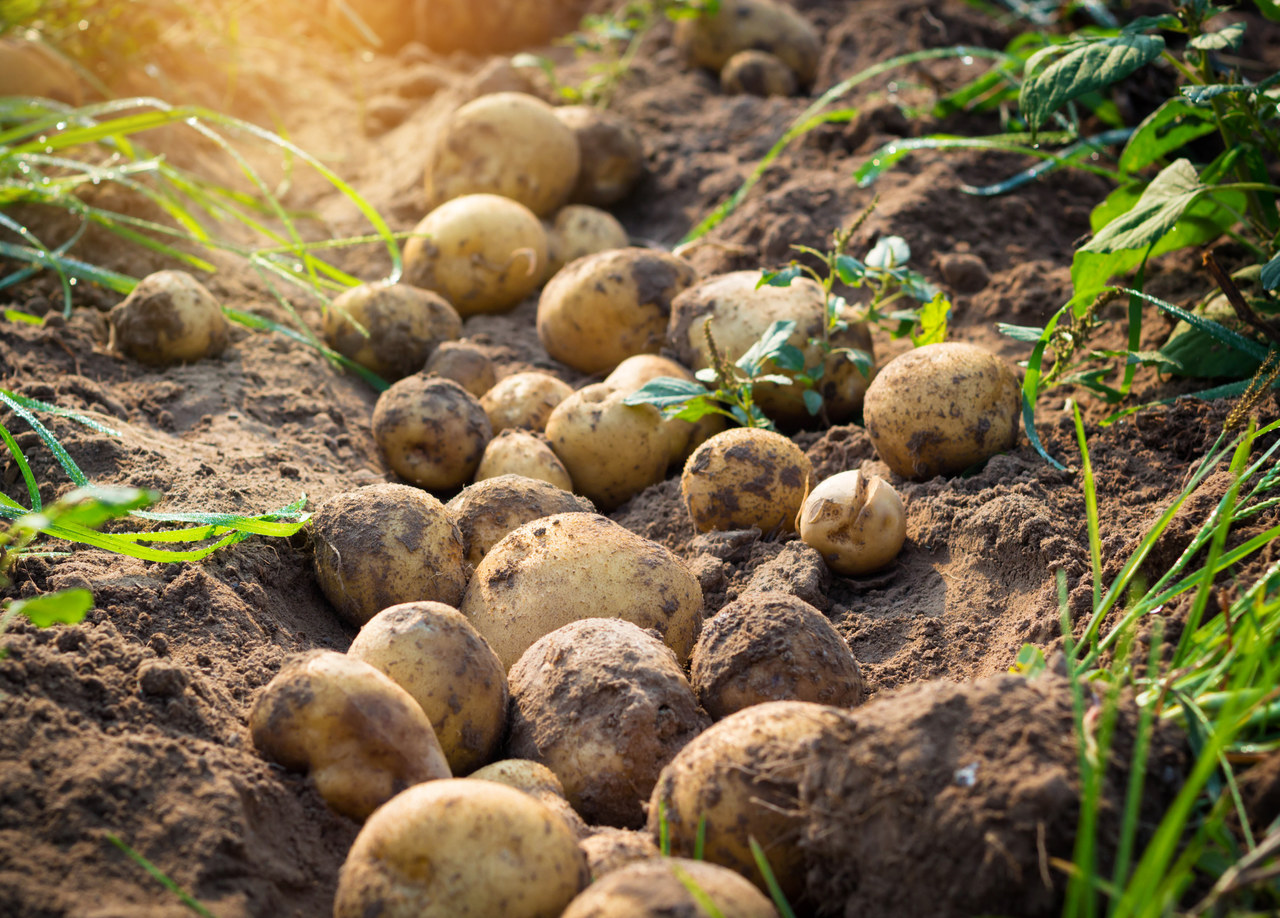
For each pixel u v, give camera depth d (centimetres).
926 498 82
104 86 129
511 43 158
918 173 111
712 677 71
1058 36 118
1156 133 93
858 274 89
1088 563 76
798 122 120
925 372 82
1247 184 82
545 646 71
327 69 152
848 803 62
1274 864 58
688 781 64
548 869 61
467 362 94
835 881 62
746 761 64
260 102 139
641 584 74
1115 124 113
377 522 76
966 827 60
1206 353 86
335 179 104
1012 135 109
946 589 78
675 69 139
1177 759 62
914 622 77
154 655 69
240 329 100
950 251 105
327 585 77
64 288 98
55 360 92
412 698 67
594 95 131
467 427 87
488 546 79
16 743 64
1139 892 57
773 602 71
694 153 122
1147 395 87
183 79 138
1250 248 95
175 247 107
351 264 115
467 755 69
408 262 106
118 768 64
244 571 76
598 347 97
